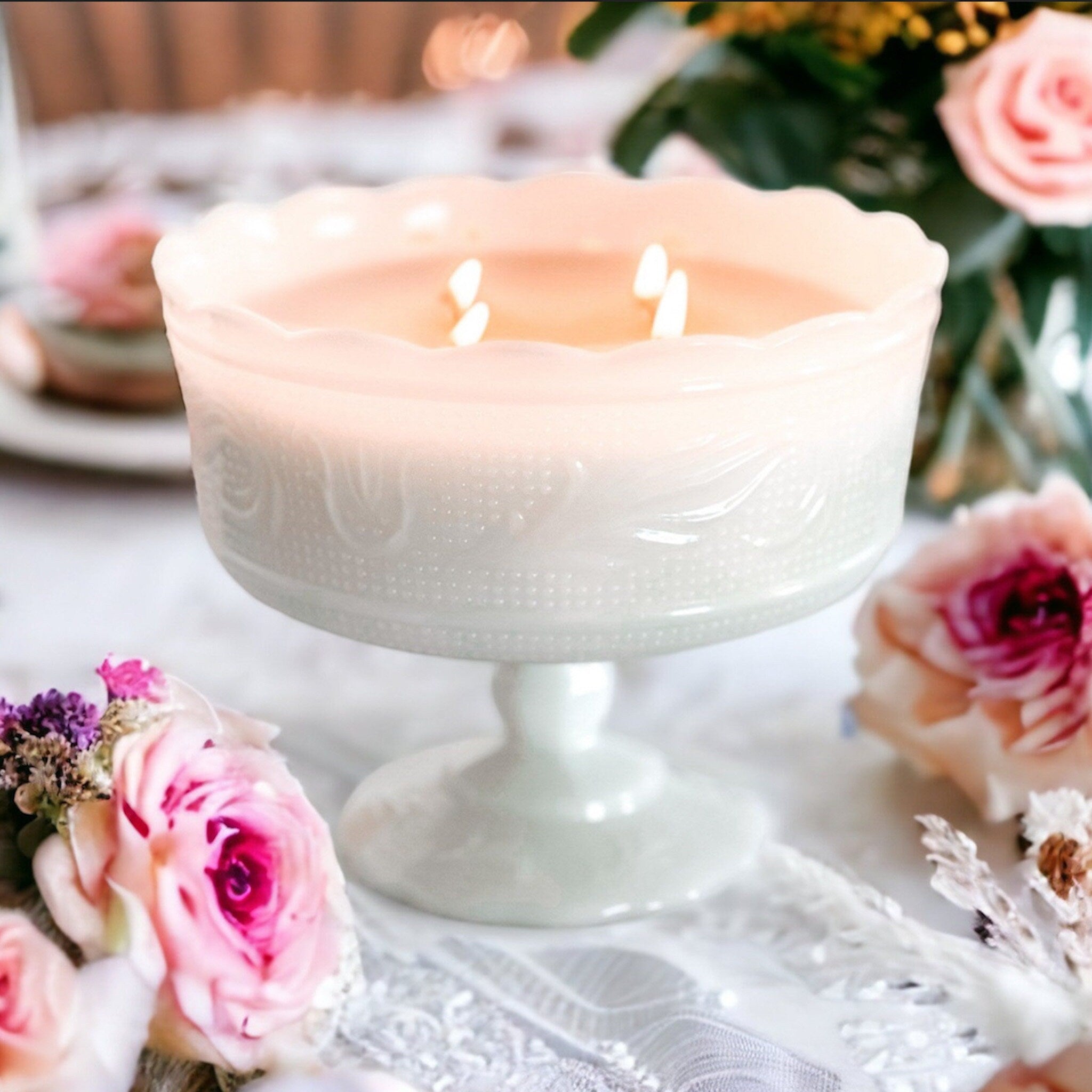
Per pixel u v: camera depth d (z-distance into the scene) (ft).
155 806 1.57
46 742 1.57
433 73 3.42
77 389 2.47
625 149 2.27
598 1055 1.66
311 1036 1.63
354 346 1.62
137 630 2.22
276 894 1.60
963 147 2.09
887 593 1.97
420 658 2.22
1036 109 2.07
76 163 3.22
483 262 2.04
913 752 1.95
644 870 1.86
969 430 2.29
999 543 1.94
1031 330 2.23
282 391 1.67
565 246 2.07
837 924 1.78
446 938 1.80
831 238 1.94
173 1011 1.57
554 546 1.65
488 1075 1.65
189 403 1.79
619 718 2.11
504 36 3.39
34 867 1.56
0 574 2.29
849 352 1.67
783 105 2.22
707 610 1.69
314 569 1.71
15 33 3.19
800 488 1.69
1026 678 1.88
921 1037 1.67
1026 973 1.65
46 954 1.54
